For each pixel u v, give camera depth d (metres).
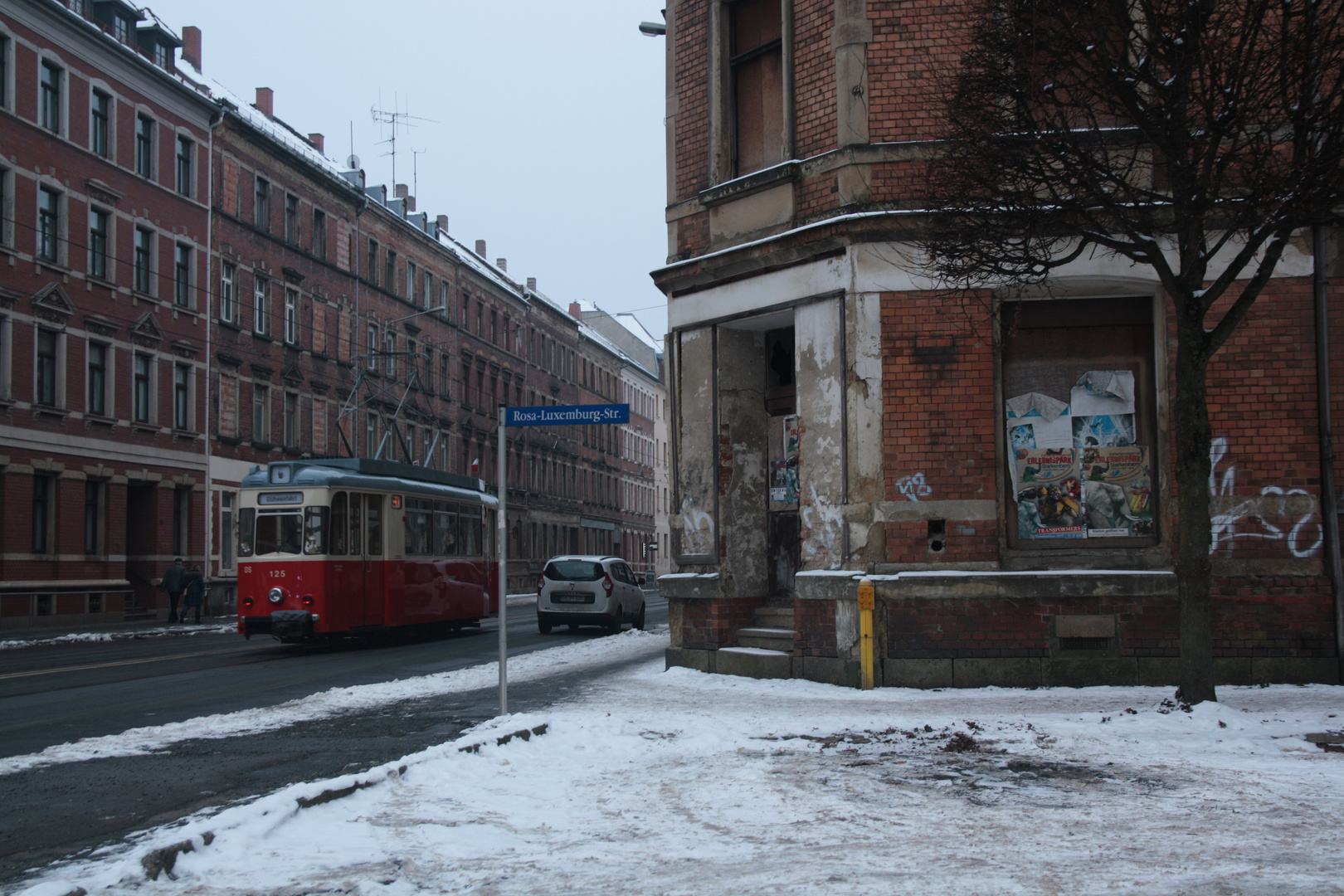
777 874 5.58
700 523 15.75
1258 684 12.91
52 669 18.80
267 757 9.51
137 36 40.31
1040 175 10.68
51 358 34.84
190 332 40.84
